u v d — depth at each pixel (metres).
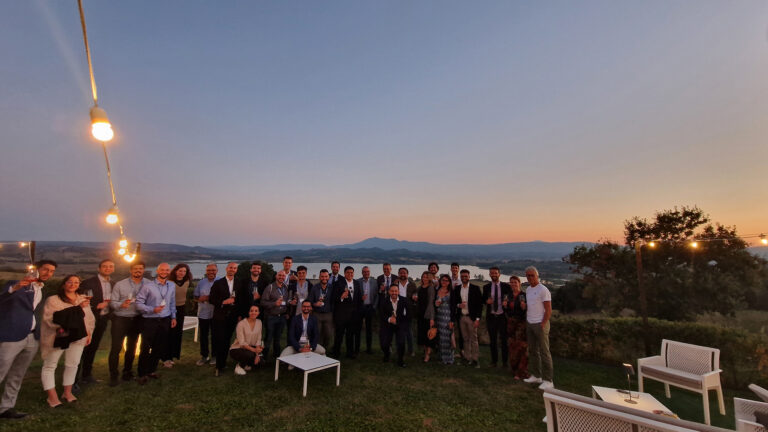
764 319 7.30
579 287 11.86
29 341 4.21
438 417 4.62
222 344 6.06
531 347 6.14
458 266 8.04
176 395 5.03
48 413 4.24
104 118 3.37
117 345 5.30
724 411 4.98
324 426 4.26
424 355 7.84
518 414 4.77
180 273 6.84
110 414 4.33
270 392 5.29
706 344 6.43
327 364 5.48
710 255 9.26
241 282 6.73
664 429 2.21
